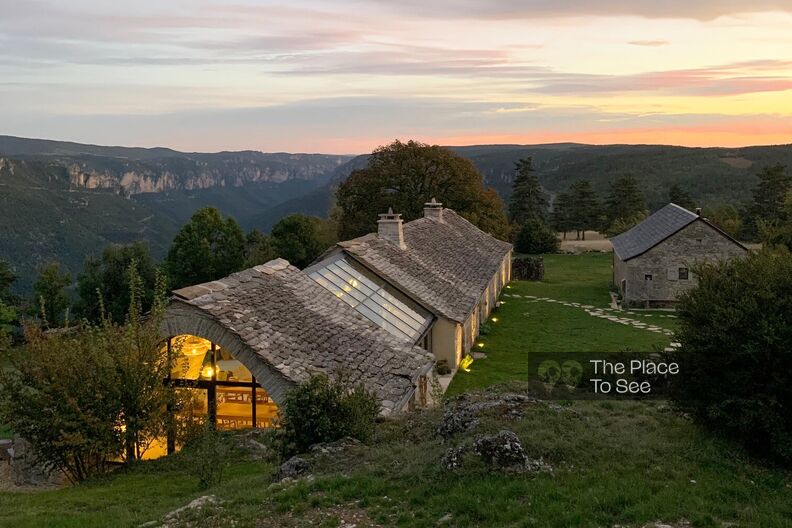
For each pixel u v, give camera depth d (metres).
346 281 28.88
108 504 13.41
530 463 11.16
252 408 19.39
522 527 9.09
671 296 48.53
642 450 11.98
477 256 47.19
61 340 17.61
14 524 11.64
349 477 11.52
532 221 91.44
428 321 29.41
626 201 105.88
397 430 14.97
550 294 55.28
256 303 20.31
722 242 47.25
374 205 66.31
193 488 14.50
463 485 10.55
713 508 9.71
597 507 9.63
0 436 25.83
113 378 16.62
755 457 12.25
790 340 11.51
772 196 91.69
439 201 66.62
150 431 17.42
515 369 31.36
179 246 65.12
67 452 16.48
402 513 9.95
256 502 11.03
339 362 19.11
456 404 16.72
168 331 18.92
